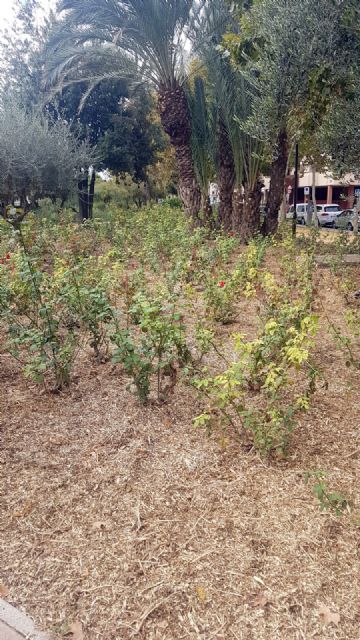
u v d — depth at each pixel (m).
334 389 3.56
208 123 12.44
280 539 2.18
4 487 2.58
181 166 11.42
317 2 6.02
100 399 3.49
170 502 2.43
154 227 9.72
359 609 1.84
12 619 1.84
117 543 2.19
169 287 4.83
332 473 2.61
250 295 4.70
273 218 11.50
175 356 3.28
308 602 1.87
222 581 1.97
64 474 2.68
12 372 4.00
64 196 13.58
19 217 9.49
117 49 10.52
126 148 19.14
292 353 2.63
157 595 1.92
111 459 2.79
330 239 13.35
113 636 1.77
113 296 5.14
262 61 7.16
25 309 4.27
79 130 16.16
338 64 6.28
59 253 7.86
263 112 7.38
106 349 4.21
